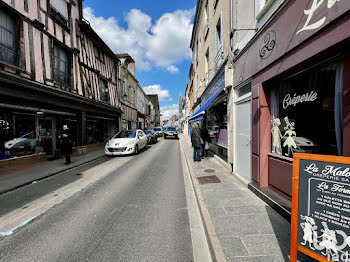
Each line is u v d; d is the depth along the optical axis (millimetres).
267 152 3598
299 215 1632
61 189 4289
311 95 2639
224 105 6805
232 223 2510
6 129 6363
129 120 18906
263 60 3414
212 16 8445
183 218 2861
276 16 2984
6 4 5598
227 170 5684
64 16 8492
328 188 1465
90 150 10898
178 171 6043
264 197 3213
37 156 7473
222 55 6395
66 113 8516
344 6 1779
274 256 1858
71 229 2547
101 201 3547
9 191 4188
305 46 2348
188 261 1920
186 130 31109
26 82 5961
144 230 2516
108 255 2004
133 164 7160
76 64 9258
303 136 2768
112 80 14000
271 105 3580
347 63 1905
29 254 2033
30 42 6465
